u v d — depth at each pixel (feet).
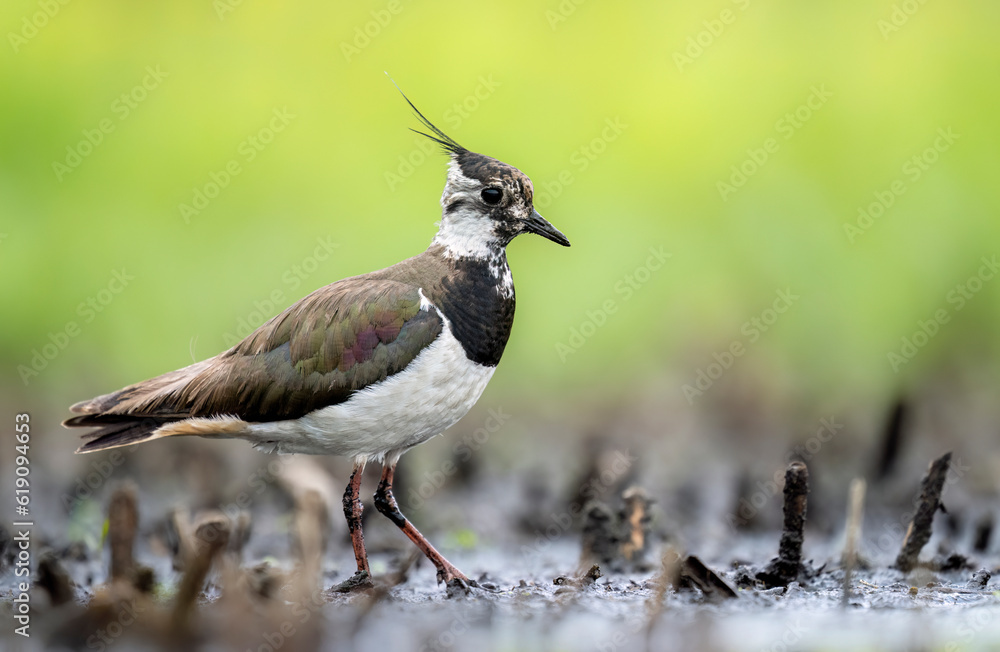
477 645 24.11
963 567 31.19
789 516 29.32
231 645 23.82
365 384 29.68
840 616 25.89
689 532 37.55
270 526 38.17
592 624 25.50
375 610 26.35
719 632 24.81
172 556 33.45
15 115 58.08
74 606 24.56
